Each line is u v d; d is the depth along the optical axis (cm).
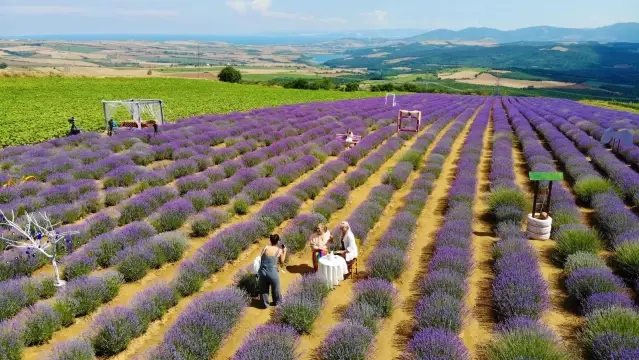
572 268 930
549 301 841
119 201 1431
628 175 1577
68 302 815
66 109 3956
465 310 814
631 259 916
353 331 711
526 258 956
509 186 1470
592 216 1337
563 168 1969
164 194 1421
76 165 1792
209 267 987
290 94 6278
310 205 1477
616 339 645
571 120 3338
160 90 6078
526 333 671
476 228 1280
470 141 2516
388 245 1065
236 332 793
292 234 1127
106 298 877
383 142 2605
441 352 657
